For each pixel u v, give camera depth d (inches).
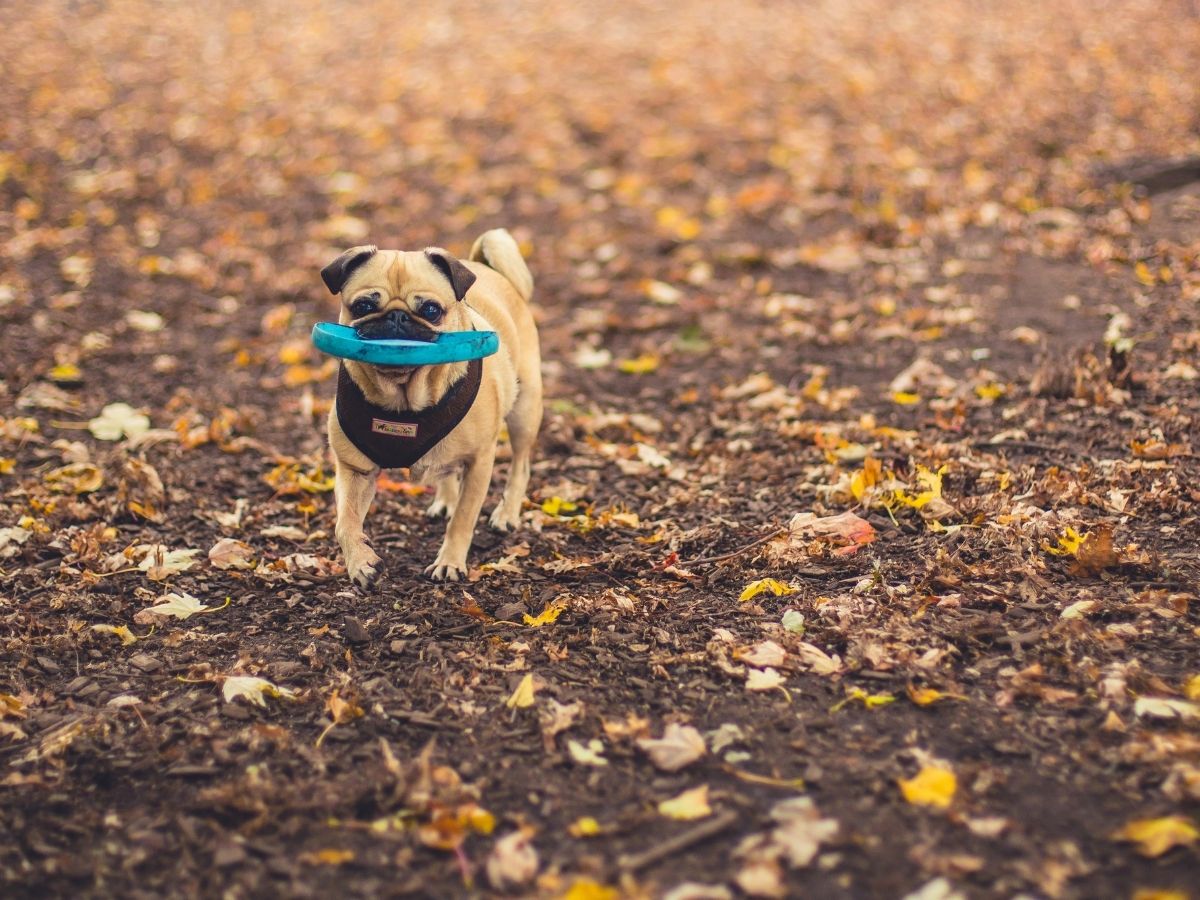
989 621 125.0
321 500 146.1
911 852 112.0
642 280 195.0
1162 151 236.8
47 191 250.8
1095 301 171.3
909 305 176.1
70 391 166.2
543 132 290.4
